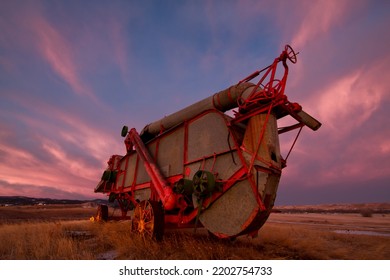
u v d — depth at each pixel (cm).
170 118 1148
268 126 712
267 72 756
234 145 777
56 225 1193
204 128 921
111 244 856
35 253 705
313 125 812
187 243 789
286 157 812
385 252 929
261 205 643
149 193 1177
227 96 895
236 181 727
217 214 762
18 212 3556
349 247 1016
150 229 835
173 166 1020
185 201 895
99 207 1592
